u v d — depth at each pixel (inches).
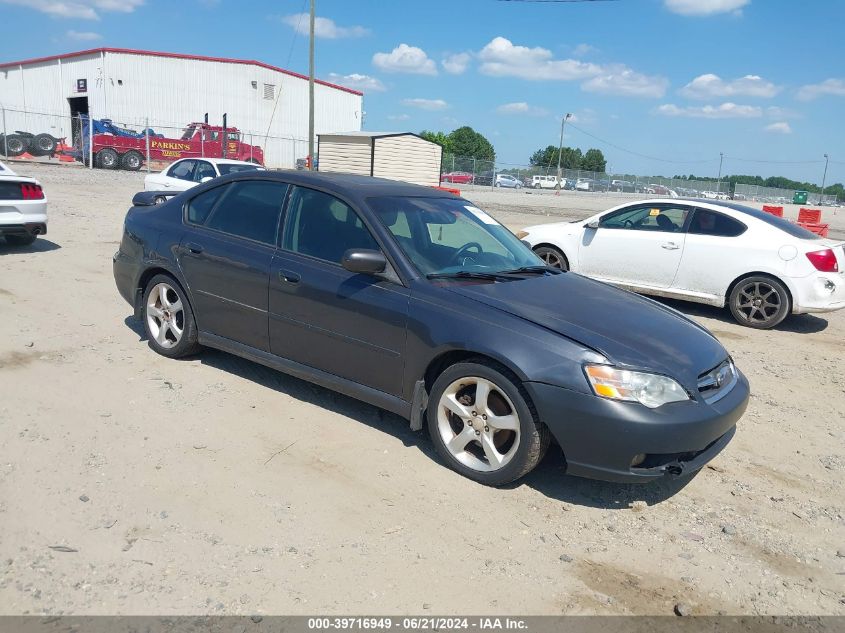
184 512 138.9
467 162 2127.2
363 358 173.0
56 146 1487.5
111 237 477.4
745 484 171.3
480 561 131.3
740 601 126.0
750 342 314.5
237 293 196.2
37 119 1943.9
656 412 142.3
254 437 173.8
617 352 147.5
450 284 168.4
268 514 140.6
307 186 192.4
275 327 189.0
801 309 331.3
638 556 137.3
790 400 236.1
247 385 206.7
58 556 122.5
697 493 165.5
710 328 337.4
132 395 193.2
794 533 150.1
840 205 3011.8
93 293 307.1
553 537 141.3
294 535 134.4
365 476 158.9
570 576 129.3
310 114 1099.3
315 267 180.9
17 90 1977.1
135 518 135.5
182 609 112.0
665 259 359.9
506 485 159.8
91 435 167.8
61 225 518.0
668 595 126.3
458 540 137.3
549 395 145.1
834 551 144.2
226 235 202.8
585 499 157.4
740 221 347.9
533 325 153.3
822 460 188.1
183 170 580.1
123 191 882.8
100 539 128.2
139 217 230.2
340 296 174.4
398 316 165.3
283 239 191.0
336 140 1087.0
